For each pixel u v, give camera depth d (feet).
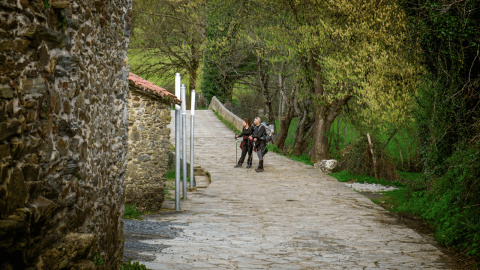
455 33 36.29
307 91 85.51
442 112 39.83
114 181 18.47
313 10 73.97
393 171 61.46
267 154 80.89
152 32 113.70
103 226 16.79
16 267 10.39
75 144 13.89
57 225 12.75
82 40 14.30
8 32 10.02
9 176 10.10
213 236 30.42
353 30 66.90
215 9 90.79
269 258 24.70
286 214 40.55
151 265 20.97
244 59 114.73
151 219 36.45
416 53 51.72
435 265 24.81
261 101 133.80
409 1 43.98
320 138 84.12
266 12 83.10
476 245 26.89
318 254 26.37
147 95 40.55
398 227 35.73
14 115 10.32
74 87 13.62
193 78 127.24
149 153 41.06
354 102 82.23
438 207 35.94
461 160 35.17
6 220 9.77
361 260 25.18
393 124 66.08
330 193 51.42
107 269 16.97
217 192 51.31
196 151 80.28
